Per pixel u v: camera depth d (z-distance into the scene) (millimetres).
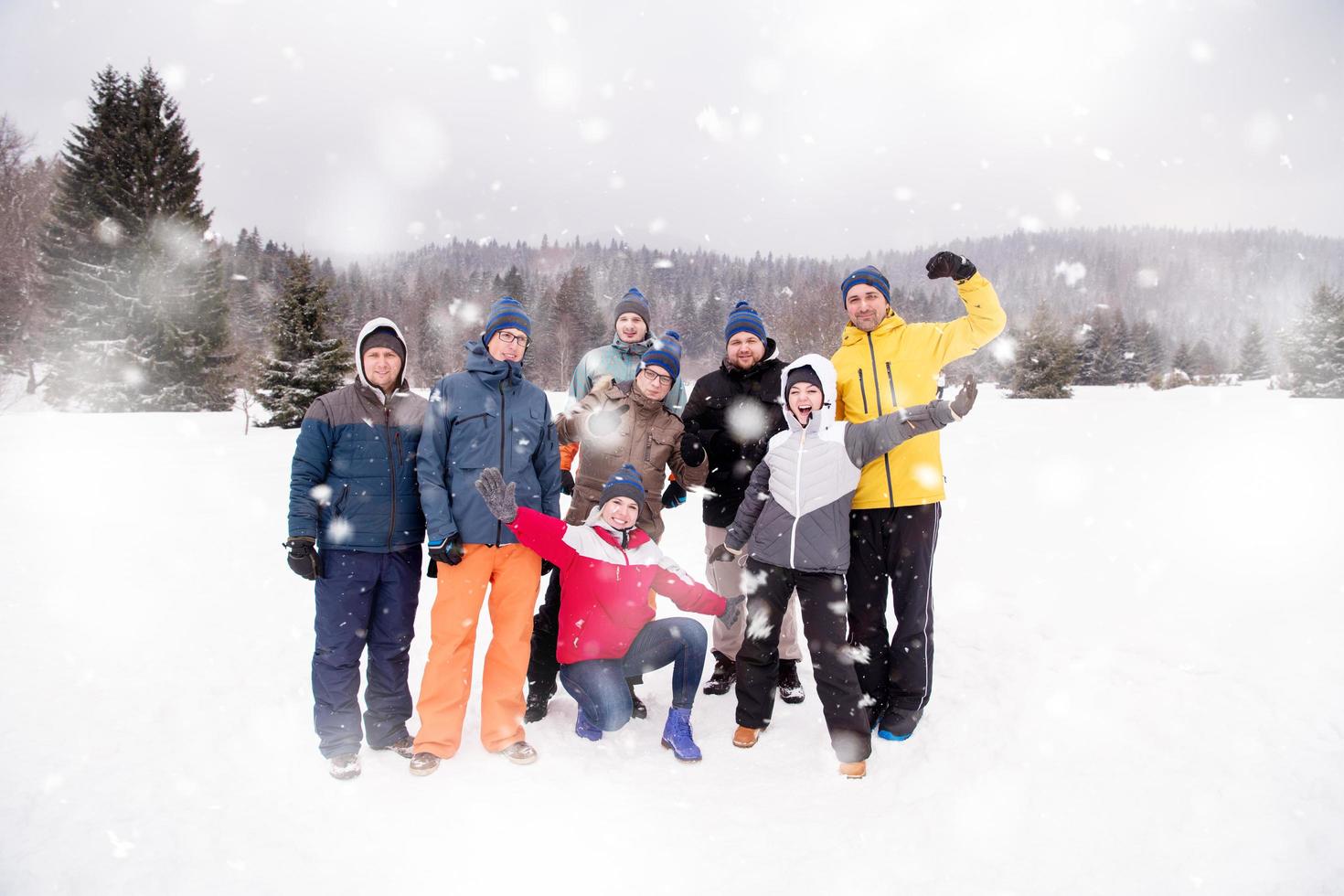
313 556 2793
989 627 3844
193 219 27594
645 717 3418
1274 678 2801
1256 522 5176
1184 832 2178
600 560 3084
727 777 2844
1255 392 26062
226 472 10625
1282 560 4184
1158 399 22375
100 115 27422
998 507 6867
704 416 3727
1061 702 2945
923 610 3043
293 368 22141
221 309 27484
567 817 2523
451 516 2990
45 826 2361
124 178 27031
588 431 3555
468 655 3057
